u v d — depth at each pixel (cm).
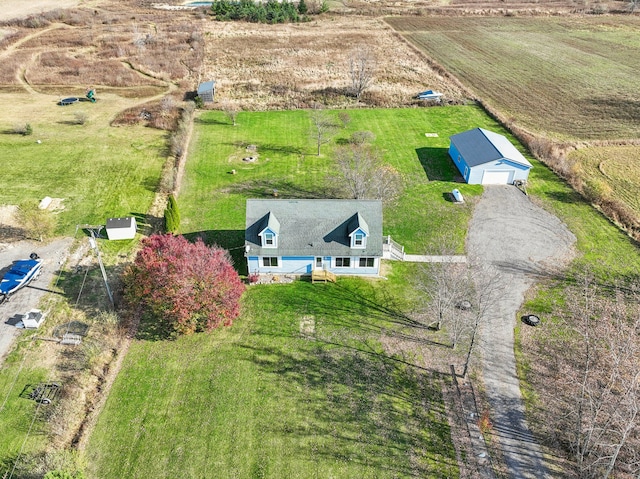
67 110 7088
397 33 11344
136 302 3638
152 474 2638
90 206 4909
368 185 4972
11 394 3045
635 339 3206
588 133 6500
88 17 12038
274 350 3394
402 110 7231
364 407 3008
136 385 3131
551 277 4059
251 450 2766
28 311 3650
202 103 7188
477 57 9688
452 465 2700
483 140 5506
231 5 12612
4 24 11006
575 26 11919
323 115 6950
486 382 3178
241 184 5316
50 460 2505
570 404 3025
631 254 4316
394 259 4262
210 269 3406
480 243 4444
